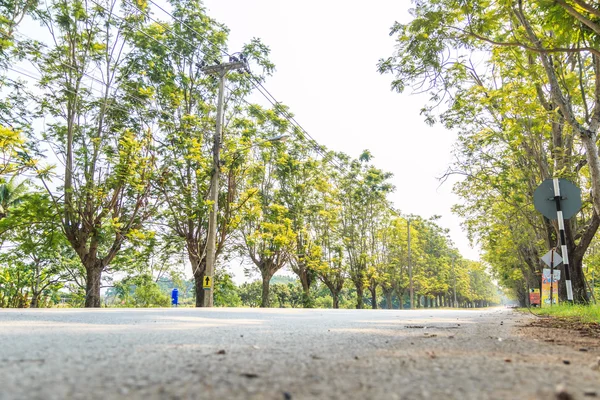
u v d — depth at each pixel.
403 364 2.50
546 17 6.63
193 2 24.70
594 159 9.28
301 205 35.03
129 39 22.77
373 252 44.25
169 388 1.78
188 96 25.94
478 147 18.52
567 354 3.14
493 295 152.38
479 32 7.88
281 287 71.06
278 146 31.55
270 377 2.07
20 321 5.64
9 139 15.09
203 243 25.64
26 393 1.62
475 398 1.71
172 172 23.86
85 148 21.05
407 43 8.61
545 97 13.52
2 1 18.02
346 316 9.38
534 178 18.03
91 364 2.29
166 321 6.08
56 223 21.75
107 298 46.47
